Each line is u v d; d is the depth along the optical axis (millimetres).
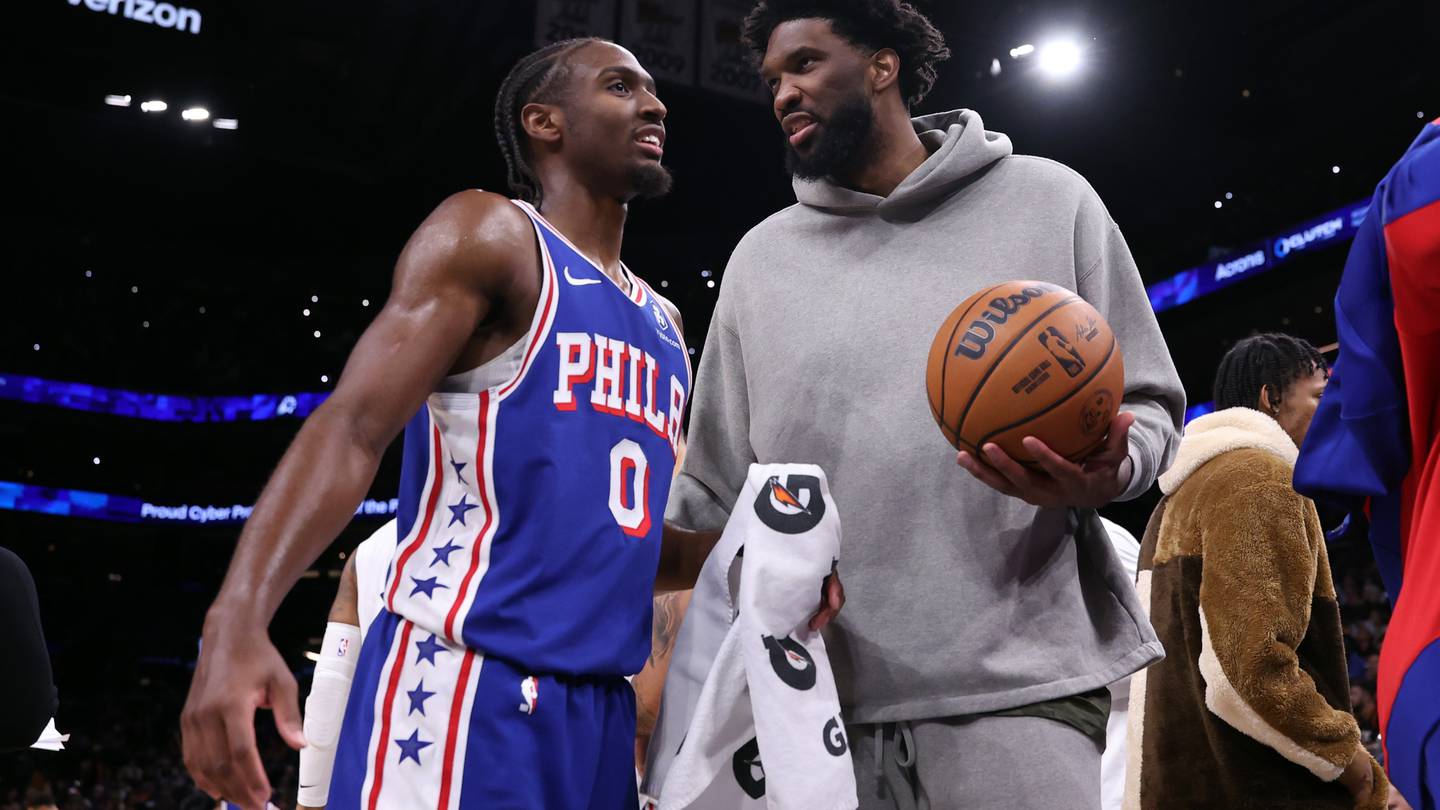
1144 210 19672
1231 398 3191
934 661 2027
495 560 1850
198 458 25703
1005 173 2250
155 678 23719
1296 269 16688
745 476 2400
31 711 2018
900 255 2238
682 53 13266
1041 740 1969
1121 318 2182
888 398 2141
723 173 21031
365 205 24719
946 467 2084
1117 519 17984
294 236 25719
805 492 2033
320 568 24109
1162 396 2131
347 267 26031
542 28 12945
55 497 24391
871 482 2117
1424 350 1588
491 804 1751
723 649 2006
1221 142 18469
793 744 1898
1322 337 16312
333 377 25578
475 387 1900
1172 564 2836
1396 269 1569
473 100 18984
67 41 16562
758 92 13500
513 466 1872
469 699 1785
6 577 2029
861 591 2098
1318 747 2541
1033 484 1853
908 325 2164
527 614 1831
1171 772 2773
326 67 18094
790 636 1971
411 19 16828
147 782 17688
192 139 18703
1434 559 1537
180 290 26000
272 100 18234
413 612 1841
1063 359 1814
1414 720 1484
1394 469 1687
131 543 25453
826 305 2244
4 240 24641
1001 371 1820
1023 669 1990
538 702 1805
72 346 24922
